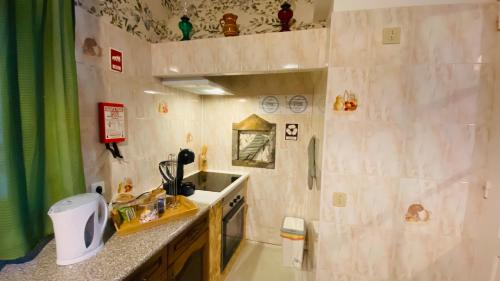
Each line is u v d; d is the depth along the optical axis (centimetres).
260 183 236
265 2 191
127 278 83
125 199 135
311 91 215
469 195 111
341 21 117
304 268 206
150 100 166
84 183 106
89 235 91
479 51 106
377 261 124
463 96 109
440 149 113
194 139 232
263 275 197
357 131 121
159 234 108
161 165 169
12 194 78
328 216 128
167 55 164
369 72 117
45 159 95
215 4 200
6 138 76
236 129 237
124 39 141
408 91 114
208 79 179
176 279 118
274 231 237
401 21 112
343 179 124
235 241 212
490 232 104
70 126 99
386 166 119
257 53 149
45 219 96
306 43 140
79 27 112
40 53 90
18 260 85
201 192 174
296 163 225
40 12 88
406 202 118
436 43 110
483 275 107
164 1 192
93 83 121
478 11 105
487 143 108
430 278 119
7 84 77
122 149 142
